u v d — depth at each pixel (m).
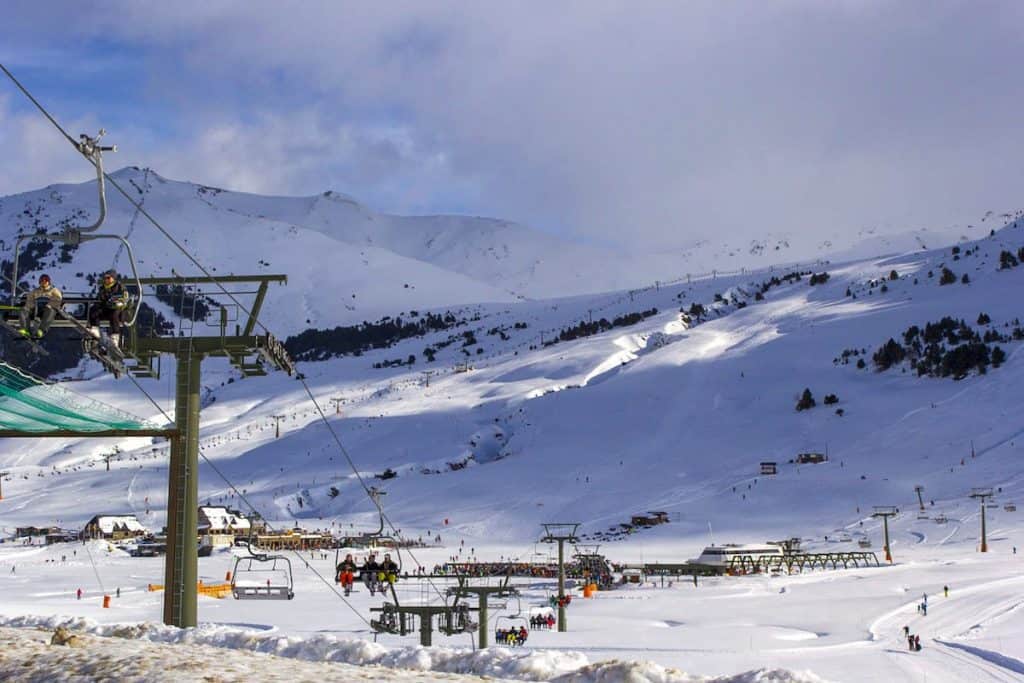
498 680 14.58
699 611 90.31
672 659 58.91
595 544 174.25
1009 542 139.75
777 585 111.31
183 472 25.17
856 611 84.56
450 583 117.12
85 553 179.00
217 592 110.44
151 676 12.98
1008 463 183.88
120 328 16.56
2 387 19.41
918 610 82.75
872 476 189.88
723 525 177.00
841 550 146.75
